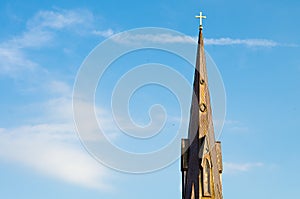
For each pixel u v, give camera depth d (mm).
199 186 82938
